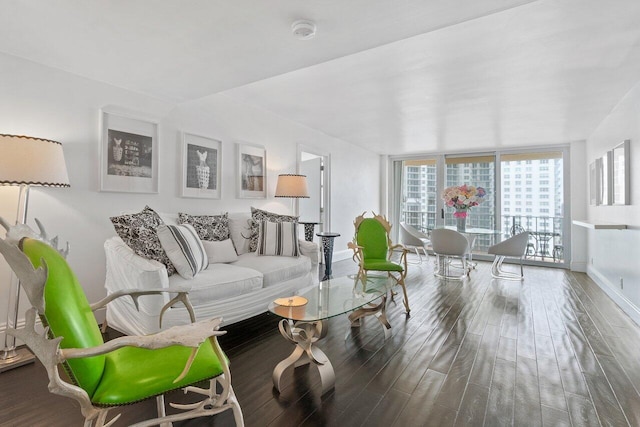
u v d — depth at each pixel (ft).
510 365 6.96
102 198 9.12
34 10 5.65
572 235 17.97
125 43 6.86
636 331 8.91
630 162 10.38
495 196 21.12
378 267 10.12
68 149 8.44
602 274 13.82
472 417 5.23
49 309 3.07
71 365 3.19
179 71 8.33
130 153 9.68
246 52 7.18
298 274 10.62
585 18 6.63
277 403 5.58
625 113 10.93
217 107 12.21
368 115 14.20
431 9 5.56
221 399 3.80
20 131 7.63
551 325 9.35
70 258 8.50
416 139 18.88
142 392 3.40
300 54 7.34
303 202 19.95
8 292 7.49
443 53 8.30
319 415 5.26
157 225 8.33
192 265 7.84
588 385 6.21
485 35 7.37
